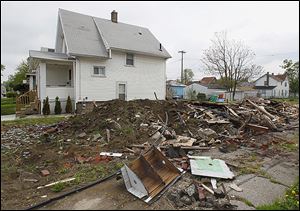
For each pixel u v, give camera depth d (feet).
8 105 73.05
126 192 14.40
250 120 33.37
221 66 113.29
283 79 192.24
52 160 20.43
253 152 23.11
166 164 17.07
